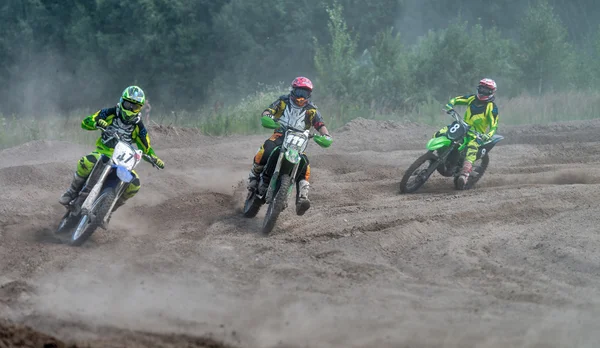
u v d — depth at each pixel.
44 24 147.00
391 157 38.59
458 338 15.13
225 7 136.75
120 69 143.38
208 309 16.94
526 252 21.08
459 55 81.62
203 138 46.12
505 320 16.22
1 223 24.16
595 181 32.75
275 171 23.59
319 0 132.88
